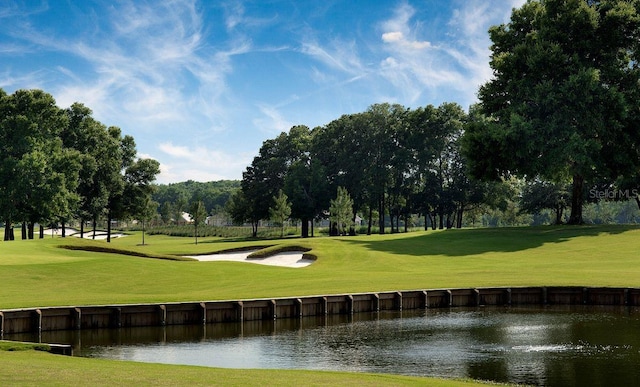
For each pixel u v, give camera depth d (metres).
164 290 33.81
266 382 13.02
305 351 22.28
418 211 107.44
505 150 59.66
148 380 12.73
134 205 105.75
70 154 81.56
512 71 63.16
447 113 102.31
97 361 16.05
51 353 17.39
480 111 70.12
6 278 33.81
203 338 25.14
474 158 63.09
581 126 60.41
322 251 55.75
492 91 67.62
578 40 61.00
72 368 13.98
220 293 32.22
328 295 31.19
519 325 27.61
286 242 68.19
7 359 15.34
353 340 24.44
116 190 99.19
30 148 80.94
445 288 34.38
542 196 105.38
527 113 61.72
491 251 55.41
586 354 21.22
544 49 60.16
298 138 122.88
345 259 51.22
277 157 123.06
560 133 59.28
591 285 34.69
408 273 42.62
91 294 31.30
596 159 60.44
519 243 58.97
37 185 77.25
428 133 101.81
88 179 90.94
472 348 22.44
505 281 37.00
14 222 78.81
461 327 27.28
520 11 67.75
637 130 59.97
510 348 22.38
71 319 26.61
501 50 68.50
